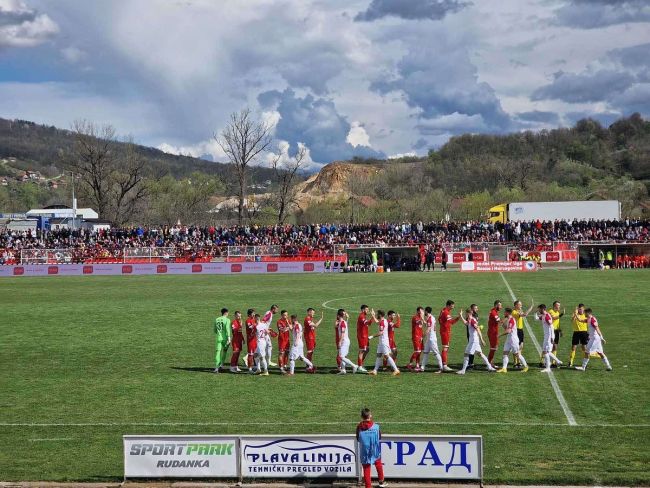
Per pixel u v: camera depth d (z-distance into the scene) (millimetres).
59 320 48406
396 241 95875
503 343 37125
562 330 40438
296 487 18172
